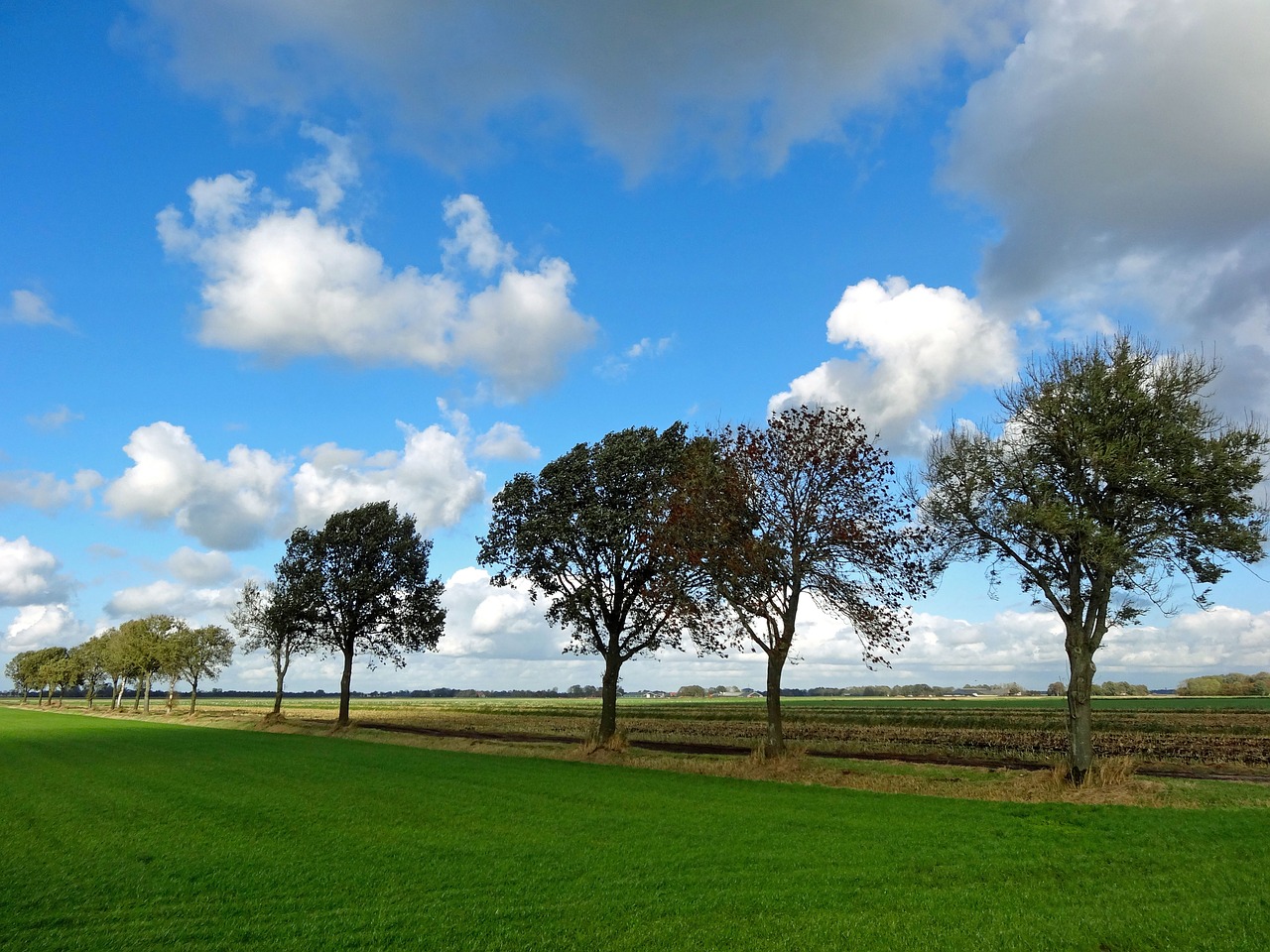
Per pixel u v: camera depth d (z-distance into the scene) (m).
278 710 78.12
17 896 13.43
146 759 39.06
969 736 56.03
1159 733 56.72
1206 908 12.77
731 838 18.92
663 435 47.88
